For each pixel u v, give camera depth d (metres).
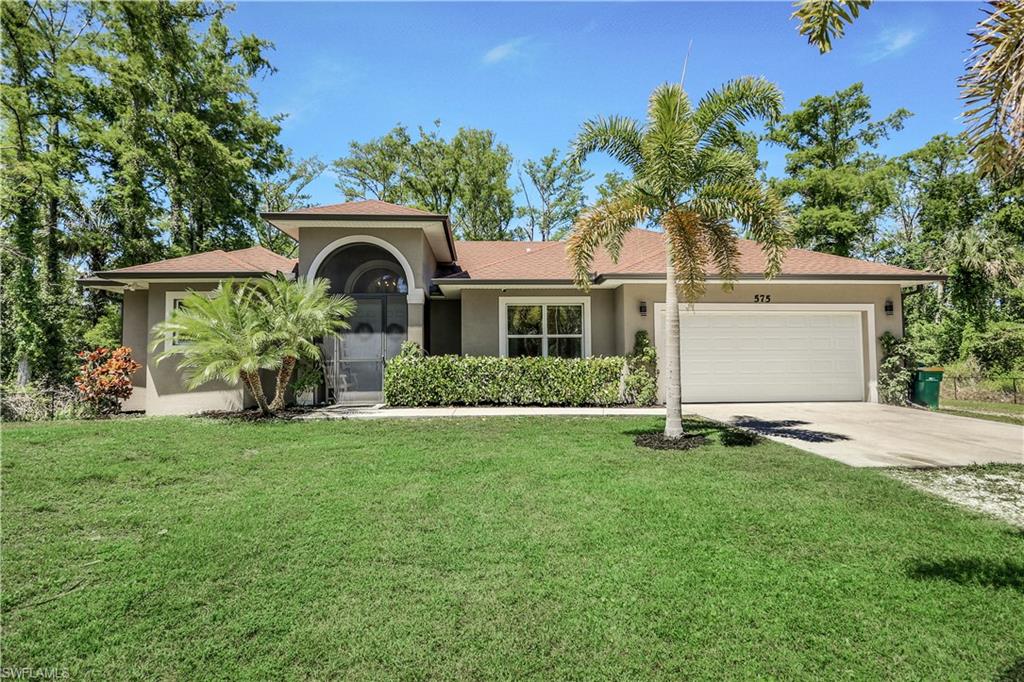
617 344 14.41
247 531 4.93
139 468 7.02
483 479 6.55
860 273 13.99
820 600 3.64
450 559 4.32
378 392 14.08
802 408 13.03
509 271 14.75
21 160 19.31
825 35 4.20
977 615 3.45
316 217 13.16
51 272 20.44
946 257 24.00
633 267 14.05
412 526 5.03
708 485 6.26
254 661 3.04
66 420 11.27
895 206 32.66
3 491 6.05
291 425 10.26
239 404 13.17
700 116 8.67
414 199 36.09
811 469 6.96
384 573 4.08
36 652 3.16
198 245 25.62
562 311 14.95
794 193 29.42
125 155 21.30
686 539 4.68
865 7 4.05
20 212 18.77
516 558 4.32
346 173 35.59
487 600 3.67
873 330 14.34
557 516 5.27
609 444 8.53
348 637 3.25
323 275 14.13
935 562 4.22
